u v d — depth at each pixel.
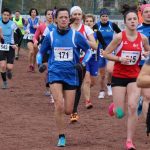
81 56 14.60
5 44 21.23
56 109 11.91
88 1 39.88
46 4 45.31
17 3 46.03
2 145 12.17
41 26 19.86
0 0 34.56
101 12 19.25
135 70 11.76
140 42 11.77
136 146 12.04
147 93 11.85
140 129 13.84
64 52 11.93
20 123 14.80
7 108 17.33
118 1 37.56
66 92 12.06
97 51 17.38
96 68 17.19
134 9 12.50
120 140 12.69
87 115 16.11
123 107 11.84
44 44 12.12
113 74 11.86
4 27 21.44
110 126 14.41
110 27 19.27
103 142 12.47
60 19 11.95
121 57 11.63
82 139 12.79
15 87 22.62
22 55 38.97
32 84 23.77
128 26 11.69
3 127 14.23
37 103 18.50
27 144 12.27
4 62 21.73
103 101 18.97
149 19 14.08
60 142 12.04
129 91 11.68
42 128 14.12
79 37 12.07
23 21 36.84
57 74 11.92
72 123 14.71
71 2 42.38
